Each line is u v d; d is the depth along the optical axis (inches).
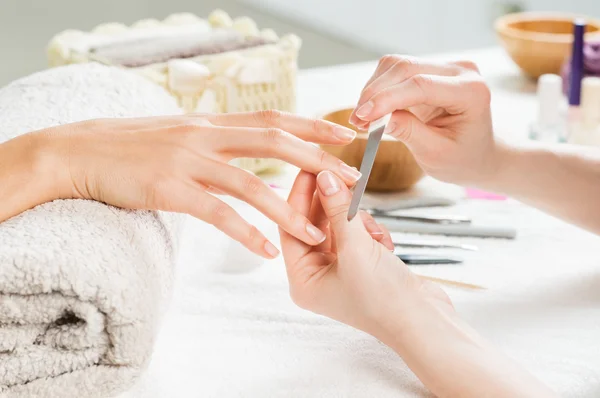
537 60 46.3
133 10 139.0
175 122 26.2
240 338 27.0
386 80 29.2
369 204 33.8
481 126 30.0
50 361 23.2
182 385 25.1
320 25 138.5
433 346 24.9
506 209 34.2
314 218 27.1
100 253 23.0
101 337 23.2
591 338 27.2
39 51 112.2
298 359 26.1
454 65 30.2
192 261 30.6
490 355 24.9
